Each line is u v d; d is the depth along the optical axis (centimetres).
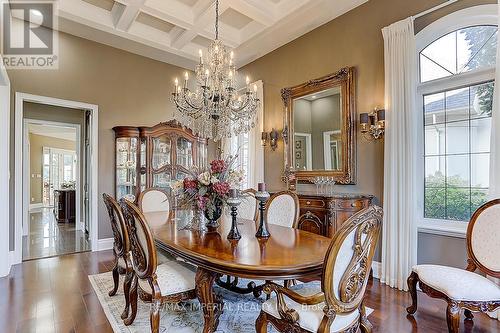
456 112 294
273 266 157
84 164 596
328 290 139
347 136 371
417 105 320
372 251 159
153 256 189
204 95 337
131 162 473
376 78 346
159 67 535
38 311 246
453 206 295
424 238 303
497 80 241
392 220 309
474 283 202
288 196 305
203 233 239
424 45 316
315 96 420
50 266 370
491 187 244
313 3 363
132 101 500
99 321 231
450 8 289
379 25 345
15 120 385
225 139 592
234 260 166
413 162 298
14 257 377
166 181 489
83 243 494
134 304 221
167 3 389
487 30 273
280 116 484
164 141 498
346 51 380
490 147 245
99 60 465
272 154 495
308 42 434
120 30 430
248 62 548
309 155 425
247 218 333
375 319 234
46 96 413
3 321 229
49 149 1103
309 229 354
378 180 341
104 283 310
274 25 415
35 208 1031
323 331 141
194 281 207
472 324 228
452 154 297
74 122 600
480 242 229
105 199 260
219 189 239
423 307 255
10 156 380
